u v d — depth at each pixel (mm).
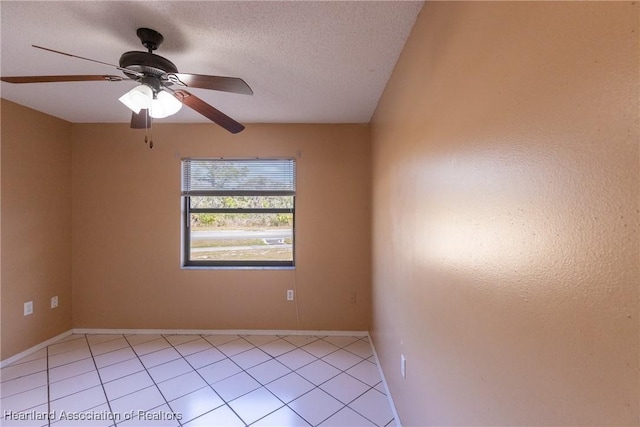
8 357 2398
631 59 389
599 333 437
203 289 2998
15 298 2459
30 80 1427
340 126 2969
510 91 649
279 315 2996
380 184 2277
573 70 478
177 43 1532
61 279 2865
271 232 3115
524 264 603
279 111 2617
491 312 729
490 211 729
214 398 1960
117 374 2242
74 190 2969
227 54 1645
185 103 1677
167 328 2992
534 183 572
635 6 384
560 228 508
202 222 3105
